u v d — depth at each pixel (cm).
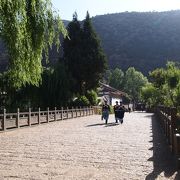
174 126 1350
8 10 1430
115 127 2806
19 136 2077
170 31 17275
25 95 5159
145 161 1195
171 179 917
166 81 5184
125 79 14150
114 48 18012
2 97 5031
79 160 1213
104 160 1216
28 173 990
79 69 6500
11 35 1463
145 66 16638
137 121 3700
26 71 1659
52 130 2527
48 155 1324
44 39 1656
